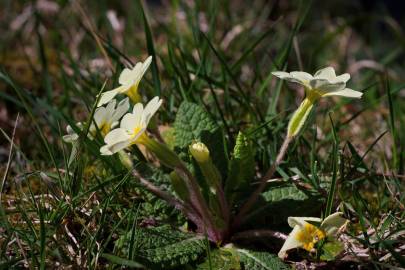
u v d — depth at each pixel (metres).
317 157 0.43
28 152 0.47
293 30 0.47
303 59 0.72
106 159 0.39
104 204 0.37
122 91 0.36
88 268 0.34
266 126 0.43
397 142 0.46
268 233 0.36
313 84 0.35
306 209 0.38
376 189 0.42
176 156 0.35
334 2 0.92
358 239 0.36
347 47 0.69
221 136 0.39
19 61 0.58
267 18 0.75
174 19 0.59
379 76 0.60
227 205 0.37
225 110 0.47
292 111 0.47
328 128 0.48
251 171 0.38
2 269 0.33
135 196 0.39
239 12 0.77
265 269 0.35
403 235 0.37
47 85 0.49
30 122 0.48
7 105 0.51
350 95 0.35
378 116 0.53
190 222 0.38
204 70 0.46
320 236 0.35
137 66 0.37
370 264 0.36
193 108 0.40
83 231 0.36
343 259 0.36
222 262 0.36
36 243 0.35
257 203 0.38
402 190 0.40
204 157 0.36
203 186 0.39
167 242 0.36
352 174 0.39
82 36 0.61
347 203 0.38
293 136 0.36
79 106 0.50
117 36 0.62
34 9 0.57
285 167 0.41
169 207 0.38
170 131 0.42
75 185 0.38
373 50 0.78
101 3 0.57
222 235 0.37
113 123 0.38
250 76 0.55
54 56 0.59
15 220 0.38
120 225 0.37
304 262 0.36
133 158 0.41
